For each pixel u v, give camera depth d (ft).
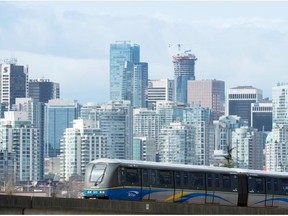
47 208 350.64
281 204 511.81
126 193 460.14
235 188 494.59
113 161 464.65
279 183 511.81
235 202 495.00
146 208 380.58
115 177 459.73
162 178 469.98
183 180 476.54
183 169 476.95
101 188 459.73
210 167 491.72
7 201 341.00
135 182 462.19
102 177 460.55
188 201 477.36
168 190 470.39
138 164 465.47
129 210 374.84
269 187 507.30
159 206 384.68
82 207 360.07
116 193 458.91
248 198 499.10
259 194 502.79
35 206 347.36
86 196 464.65
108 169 461.37
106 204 367.45
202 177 483.10
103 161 465.88
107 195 457.68
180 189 474.49
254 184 501.56
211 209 402.52
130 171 462.60
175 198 472.85
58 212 353.31
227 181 492.54
